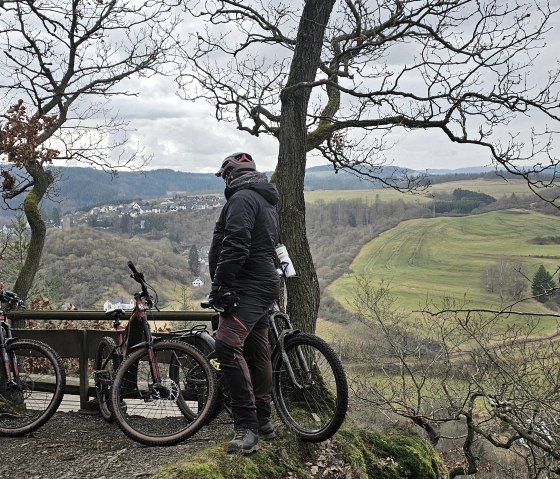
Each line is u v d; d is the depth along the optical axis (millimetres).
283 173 5566
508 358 8344
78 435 4996
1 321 5160
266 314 4176
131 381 4629
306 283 5508
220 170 4098
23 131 8719
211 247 4094
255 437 3977
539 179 5910
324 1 5504
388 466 5031
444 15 5637
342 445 4637
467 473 8430
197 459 3773
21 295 9602
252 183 3941
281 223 5523
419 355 9961
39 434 5035
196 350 4387
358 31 5910
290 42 6957
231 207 3832
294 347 4359
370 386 9398
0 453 4445
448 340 9500
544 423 7688
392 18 5742
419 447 5543
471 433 8219
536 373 8062
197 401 4715
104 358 5637
